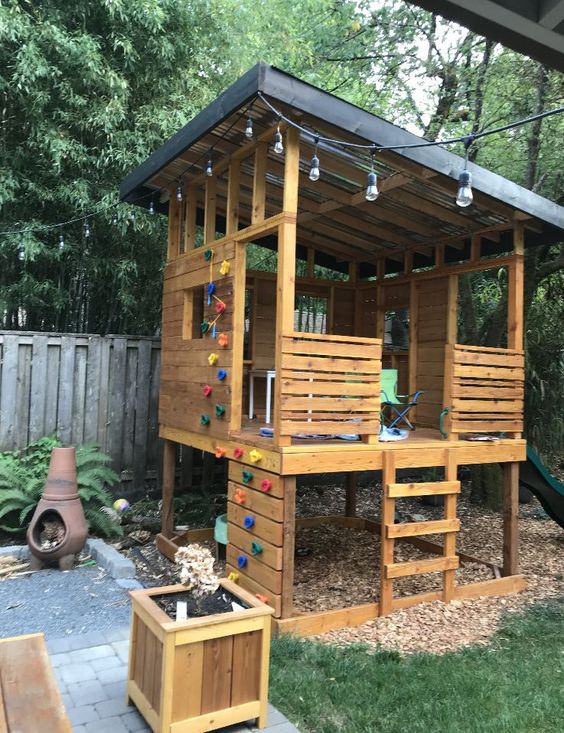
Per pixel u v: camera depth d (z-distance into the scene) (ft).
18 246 19.98
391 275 26.35
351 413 14.02
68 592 14.87
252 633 9.00
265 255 30.55
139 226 21.48
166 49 20.98
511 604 15.34
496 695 10.34
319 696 10.09
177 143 15.25
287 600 13.00
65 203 21.11
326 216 20.04
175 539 18.84
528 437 28.68
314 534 21.40
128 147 21.36
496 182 15.33
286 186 13.14
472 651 12.20
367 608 13.98
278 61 31.96
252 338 21.94
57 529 16.79
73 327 23.88
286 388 13.08
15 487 18.12
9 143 20.31
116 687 10.00
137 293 24.45
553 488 19.45
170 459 19.21
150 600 9.36
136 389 22.58
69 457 17.29
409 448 14.90
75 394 21.18
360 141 13.38
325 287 23.77
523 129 28.43
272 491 13.30
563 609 14.90
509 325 17.57
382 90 34.17
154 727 8.46
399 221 19.40
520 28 8.49
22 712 5.85
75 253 22.00
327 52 34.81
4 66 19.29
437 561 15.07
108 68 19.79
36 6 19.66
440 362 20.53
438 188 15.87
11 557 16.74
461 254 20.68
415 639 12.96
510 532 16.92
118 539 19.25
